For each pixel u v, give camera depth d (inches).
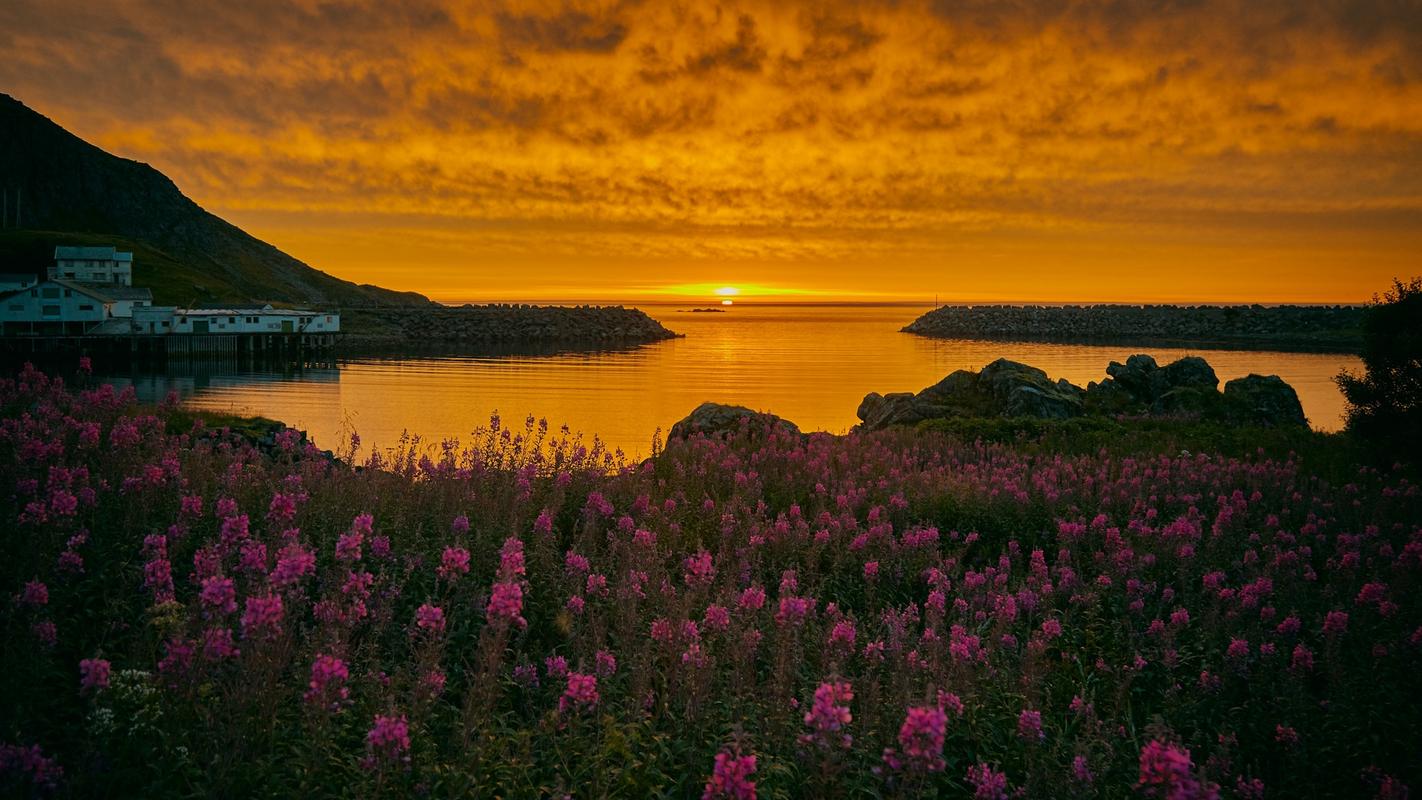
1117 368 1494.8
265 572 258.2
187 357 4552.2
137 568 281.9
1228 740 269.7
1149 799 209.0
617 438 1966.0
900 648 294.5
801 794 228.5
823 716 201.8
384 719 190.7
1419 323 800.9
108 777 193.6
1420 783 259.1
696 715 244.2
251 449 517.7
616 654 286.2
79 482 331.6
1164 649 340.8
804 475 632.4
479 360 4815.5
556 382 3535.9
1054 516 544.1
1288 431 1057.5
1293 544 513.0
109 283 5841.5
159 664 209.6
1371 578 418.9
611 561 373.1
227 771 194.7
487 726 230.5
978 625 351.3
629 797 219.0
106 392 499.5
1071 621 390.3
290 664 245.0
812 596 383.6
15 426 391.5
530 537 406.6
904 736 193.3
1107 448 941.2
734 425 1013.8
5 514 303.9
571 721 229.5
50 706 219.6
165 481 361.1
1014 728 268.2
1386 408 810.8
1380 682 306.7
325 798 197.8
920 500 565.6
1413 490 589.0
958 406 1300.4
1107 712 312.5
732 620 306.2
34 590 231.5
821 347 6338.6
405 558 332.5
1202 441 979.3
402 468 493.7
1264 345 6269.7
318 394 3063.5
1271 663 324.8
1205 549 469.1
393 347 5807.1
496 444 571.2
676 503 497.0
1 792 174.6
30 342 4146.2
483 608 303.6
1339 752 280.4
